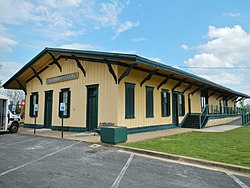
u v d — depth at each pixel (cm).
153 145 873
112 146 888
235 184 459
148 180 480
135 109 1323
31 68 1758
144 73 1416
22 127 1930
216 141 989
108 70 1263
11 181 470
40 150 829
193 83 1941
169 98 1680
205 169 573
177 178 496
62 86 1575
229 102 3184
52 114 1636
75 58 1352
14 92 5022
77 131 1404
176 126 1748
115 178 492
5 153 776
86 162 639
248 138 1095
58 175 513
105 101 1258
